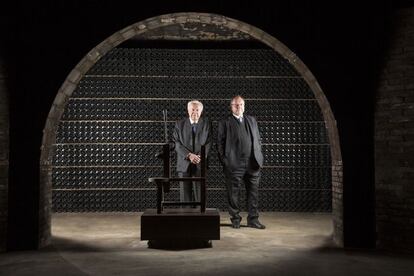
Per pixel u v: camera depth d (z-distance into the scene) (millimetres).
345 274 4703
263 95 10594
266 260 5371
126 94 10531
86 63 6461
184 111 10656
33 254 5750
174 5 6191
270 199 10578
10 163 6016
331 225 8422
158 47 10203
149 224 6016
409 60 5895
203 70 10586
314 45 6270
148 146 10578
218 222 6051
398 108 5941
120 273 4742
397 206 5910
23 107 6066
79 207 10414
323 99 6434
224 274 4695
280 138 10648
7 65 6055
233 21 6410
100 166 10438
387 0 6098
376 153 6109
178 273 4734
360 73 6211
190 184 8078
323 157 10578
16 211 6004
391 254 5746
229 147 7895
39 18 6156
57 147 10414
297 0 6297
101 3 6211
